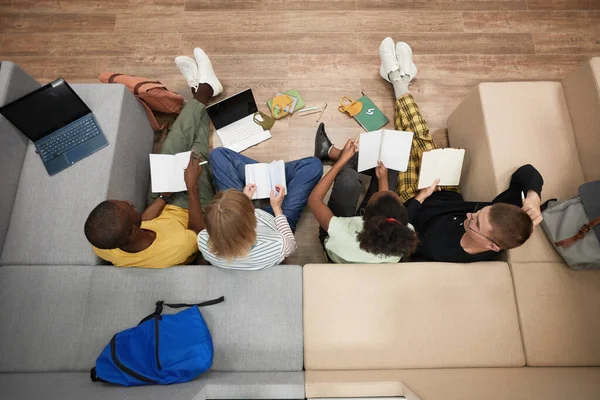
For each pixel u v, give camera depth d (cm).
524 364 161
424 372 152
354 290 166
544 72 263
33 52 263
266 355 160
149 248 165
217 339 162
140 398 127
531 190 173
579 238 165
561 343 162
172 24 270
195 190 194
